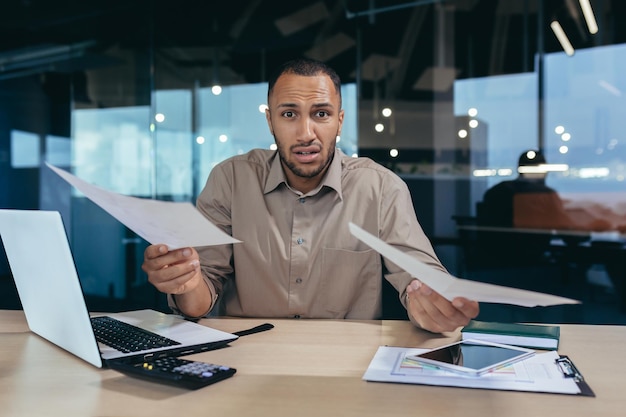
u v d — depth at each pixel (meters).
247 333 1.11
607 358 0.93
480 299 0.84
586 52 5.68
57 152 5.96
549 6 5.73
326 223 1.45
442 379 0.81
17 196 6.01
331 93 1.31
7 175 6.01
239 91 5.77
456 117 5.92
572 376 0.82
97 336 1.03
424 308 1.01
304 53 5.75
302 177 1.36
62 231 0.82
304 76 1.29
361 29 5.79
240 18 5.72
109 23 5.81
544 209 5.57
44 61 5.91
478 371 0.82
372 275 1.44
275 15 5.71
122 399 0.74
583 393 0.75
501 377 0.82
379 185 1.47
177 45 5.79
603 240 4.83
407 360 0.90
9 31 5.89
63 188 6.00
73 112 5.93
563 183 5.79
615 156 5.67
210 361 0.92
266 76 5.73
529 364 0.88
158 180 5.90
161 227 0.94
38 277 0.97
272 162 1.51
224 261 1.45
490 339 1.03
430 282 0.84
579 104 5.75
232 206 1.49
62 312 0.93
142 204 0.87
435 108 5.91
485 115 5.91
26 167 6.00
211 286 1.32
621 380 0.82
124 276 5.95
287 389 0.78
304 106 1.29
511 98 5.88
